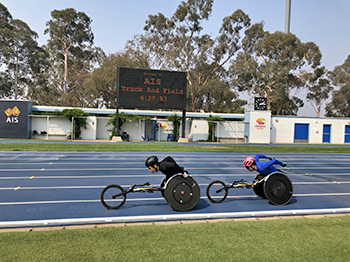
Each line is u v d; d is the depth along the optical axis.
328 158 18.48
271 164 7.02
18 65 50.84
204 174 11.50
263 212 6.25
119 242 4.48
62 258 3.90
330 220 5.83
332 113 59.69
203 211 6.37
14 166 12.29
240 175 11.40
